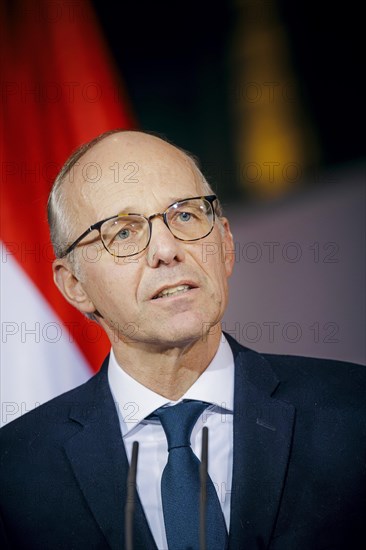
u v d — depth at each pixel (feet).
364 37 23.93
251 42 24.61
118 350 15.39
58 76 23.32
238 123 24.72
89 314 16.40
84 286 15.56
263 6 24.45
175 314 13.91
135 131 15.69
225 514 14.26
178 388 15.14
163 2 24.45
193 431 14.96
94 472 14.73
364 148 24.20
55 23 23.56
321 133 24.49
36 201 22.24
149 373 15.05
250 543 13.55
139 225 14.42
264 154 24.77
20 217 21.99
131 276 14.26
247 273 24.57
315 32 24.29
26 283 21.70
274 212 24.70
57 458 15.28
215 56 24.70
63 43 23.56
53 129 22.97
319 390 15.46
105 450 14.93
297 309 24.25
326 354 23.93
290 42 24.45
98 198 14.73
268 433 14.55
